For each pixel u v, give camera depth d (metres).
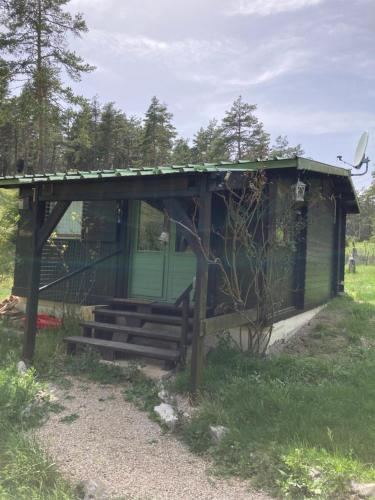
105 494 2.87
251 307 6.04
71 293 8.16
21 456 3.10
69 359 5.75
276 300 6.09
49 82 19.39
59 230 8.42
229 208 5.40
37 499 2.65
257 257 5.68
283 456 3.18
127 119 47.53
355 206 11.80
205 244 4.52
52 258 8.42
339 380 4.83
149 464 3.32
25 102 19.17
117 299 7.05
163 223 7.38
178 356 5.30
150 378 5.08
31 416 4.05
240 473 3.16
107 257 7.67
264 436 3.53
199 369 4.46
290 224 6.22
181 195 4.63
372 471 3.00
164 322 6.07
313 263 8.26
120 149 44.16
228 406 4.07
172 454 3.49
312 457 3.15
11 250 12.34
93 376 5.21
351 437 3.45
